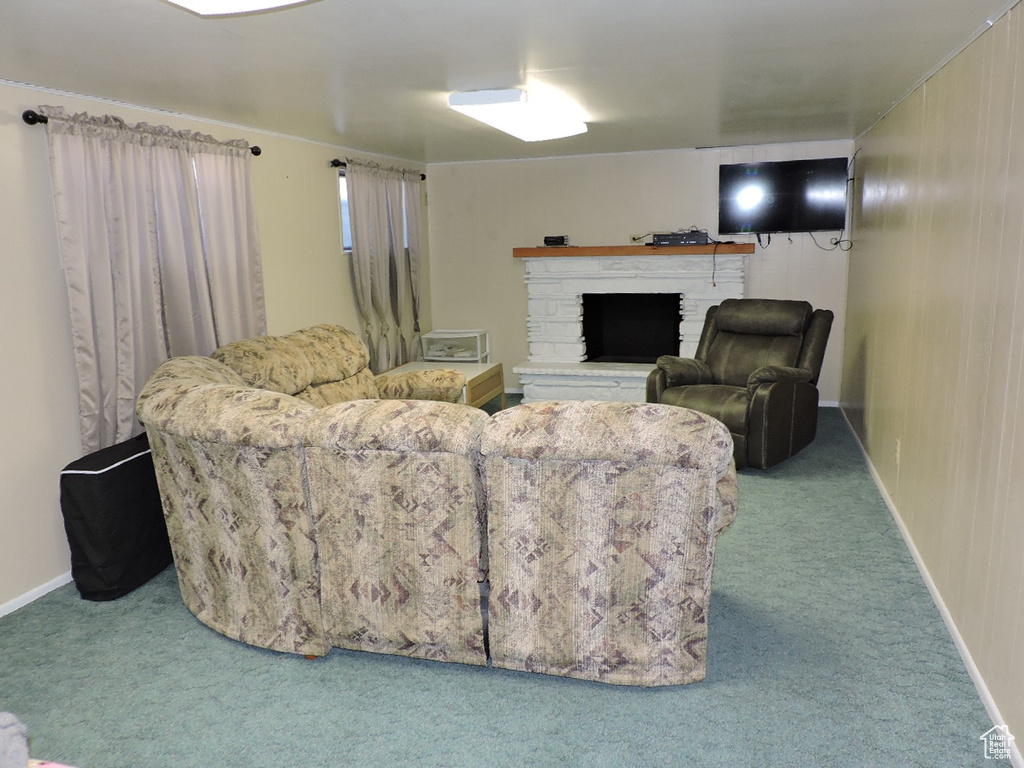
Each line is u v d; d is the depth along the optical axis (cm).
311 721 229
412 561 246
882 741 212
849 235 591
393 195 602
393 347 621
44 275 319
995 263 224
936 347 297
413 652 255
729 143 579
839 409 617
